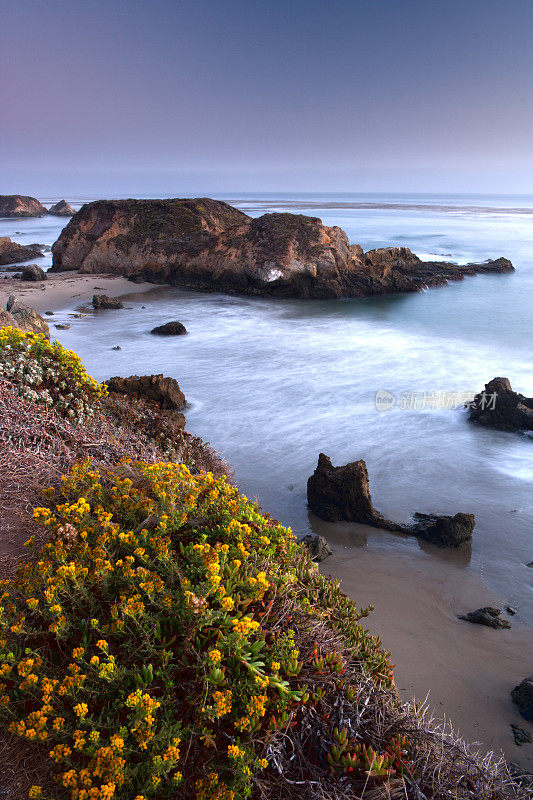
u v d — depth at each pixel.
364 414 17.62
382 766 2.80
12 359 6.89
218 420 16.91
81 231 49.09
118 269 45.81
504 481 13.40
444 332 29.98
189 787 2.57
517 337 28.69
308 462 14.22
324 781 2.73
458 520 10.91
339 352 25.67
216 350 25.88
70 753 2.47
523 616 8.86
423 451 14.97
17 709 2.78
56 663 3.00
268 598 3.47
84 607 3.25
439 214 147.62
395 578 9.79
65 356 7.48
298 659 3.22
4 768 2.57
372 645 4.05
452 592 9.45
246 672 2.93
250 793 2.49
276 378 21.41
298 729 2.96
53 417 5.93
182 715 2.77
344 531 11.30
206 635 3.02
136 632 3.02
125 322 31.92
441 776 2.97
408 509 12.14
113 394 8.68
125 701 2.60
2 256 56.62
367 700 3.09
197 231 45.41
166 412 15.97
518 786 3.17
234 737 2.74
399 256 47.56
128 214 48.34
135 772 2.42
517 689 7.07
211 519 4.00
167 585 3.30
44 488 4.53
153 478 4.12
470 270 48.59
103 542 3.46
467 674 7.49
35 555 3.73
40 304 36.16
